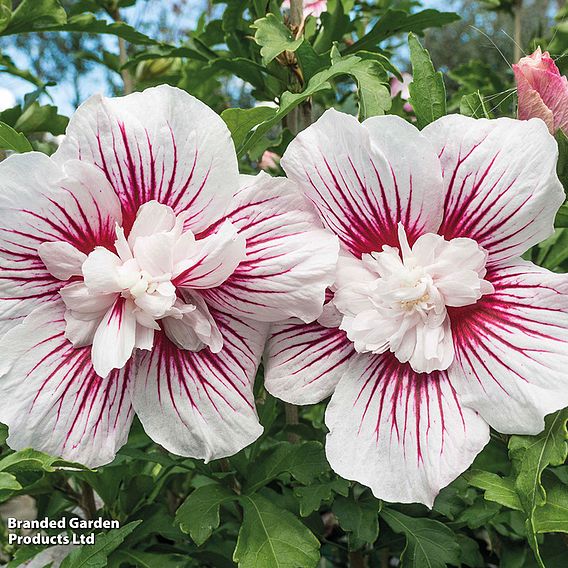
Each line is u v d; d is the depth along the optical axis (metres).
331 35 0.36
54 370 0.22
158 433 0.23
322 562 0.43
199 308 0.23
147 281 0.21
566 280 0.20
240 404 0.23
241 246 0.21
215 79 0.44
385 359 0.23
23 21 0.36
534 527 0.20
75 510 0.40
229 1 0.36
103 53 0.46
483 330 0.22
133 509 0.31
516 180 0.21
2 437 0.25
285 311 0.22
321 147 0.22
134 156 0.22
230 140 0.21
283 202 0.22
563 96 0.23
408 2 0.45
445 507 0.29
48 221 0.21
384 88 0.26
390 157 0.21
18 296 0.22
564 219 0.26
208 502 0.26
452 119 0.21
